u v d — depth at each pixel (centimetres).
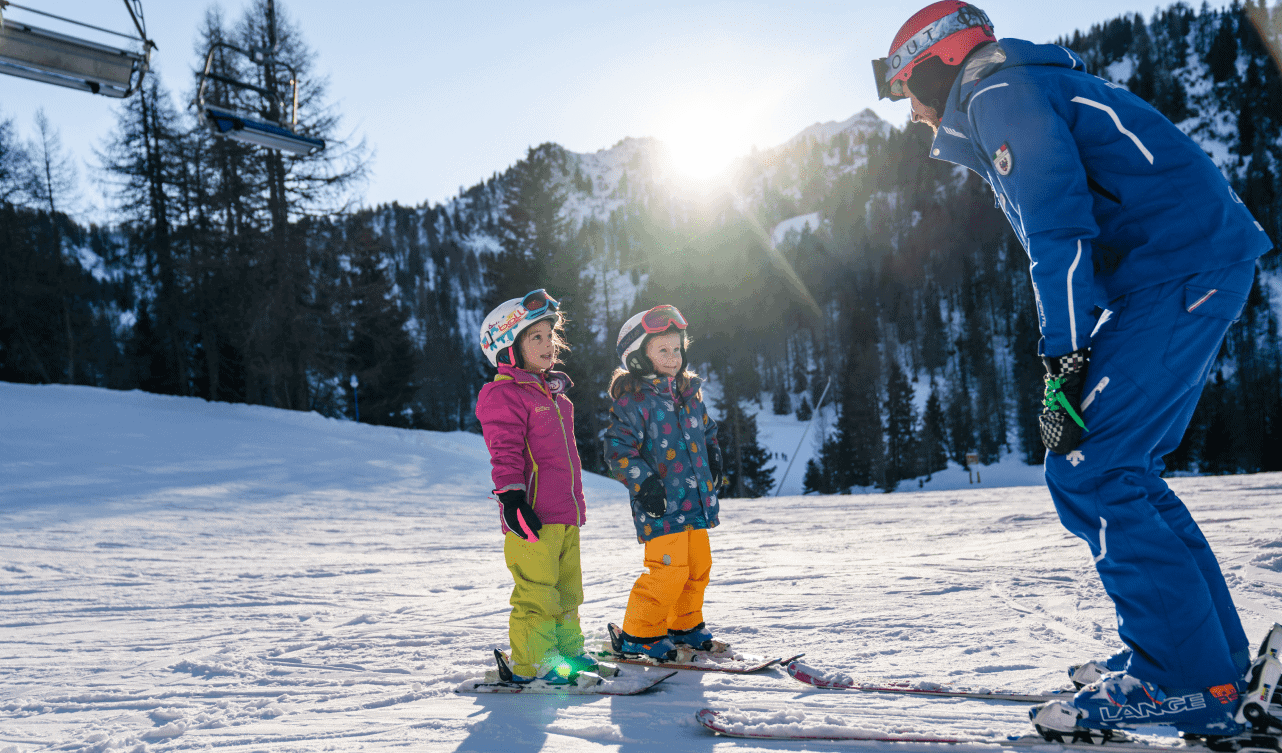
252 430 2041
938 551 539
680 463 296
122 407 2138
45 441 1633
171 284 2941
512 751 188
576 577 284
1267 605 286
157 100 2928
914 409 6625
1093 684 170
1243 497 748
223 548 810
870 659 263
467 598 458
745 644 298
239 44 2570
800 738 185
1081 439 168
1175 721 158
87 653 340
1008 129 167
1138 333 164
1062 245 161
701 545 301
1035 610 314
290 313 2623
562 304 3719
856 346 8056
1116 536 164
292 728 218
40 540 825
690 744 188
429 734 206
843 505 1134
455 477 1673
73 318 3581
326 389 3344
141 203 2875
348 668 291
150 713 240
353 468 1694
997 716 195
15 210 3338
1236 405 5644
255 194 2619
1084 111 169
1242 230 161
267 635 363
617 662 287
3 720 242
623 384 300
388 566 654
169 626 402
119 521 1003
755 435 5338
